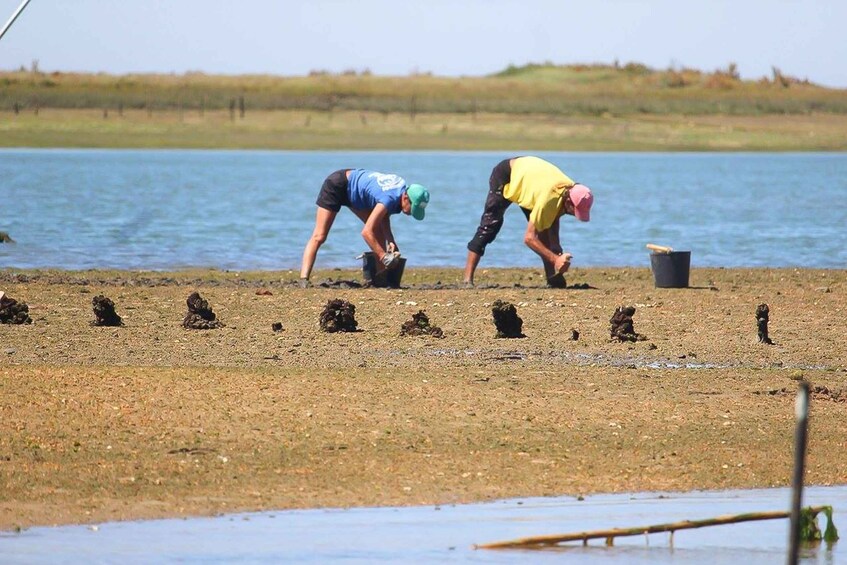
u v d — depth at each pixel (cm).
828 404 5344
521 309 7388
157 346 6150
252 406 4956
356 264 10262
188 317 6694
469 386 5406
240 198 17238
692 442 4747
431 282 8975
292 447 4506
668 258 8419
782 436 4862
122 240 11600
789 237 12925
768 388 5572
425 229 13525
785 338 6712
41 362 5694
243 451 4444
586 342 6488
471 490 4159
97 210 14712
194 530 3734
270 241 11862
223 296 7712
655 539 3794
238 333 6544
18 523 3753
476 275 9438
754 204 17625
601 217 15312
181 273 9219
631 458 4538
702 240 12556
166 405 4916
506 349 6272
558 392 5366
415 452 4509
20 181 19725
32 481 4078
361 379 5462
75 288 7938
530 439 4706
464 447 4584
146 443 4481
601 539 3747
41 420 4662
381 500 4044
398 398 5159
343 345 6291
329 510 3941
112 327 6631
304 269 8550
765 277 9250
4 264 9638
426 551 3594
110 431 4584
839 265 10562
